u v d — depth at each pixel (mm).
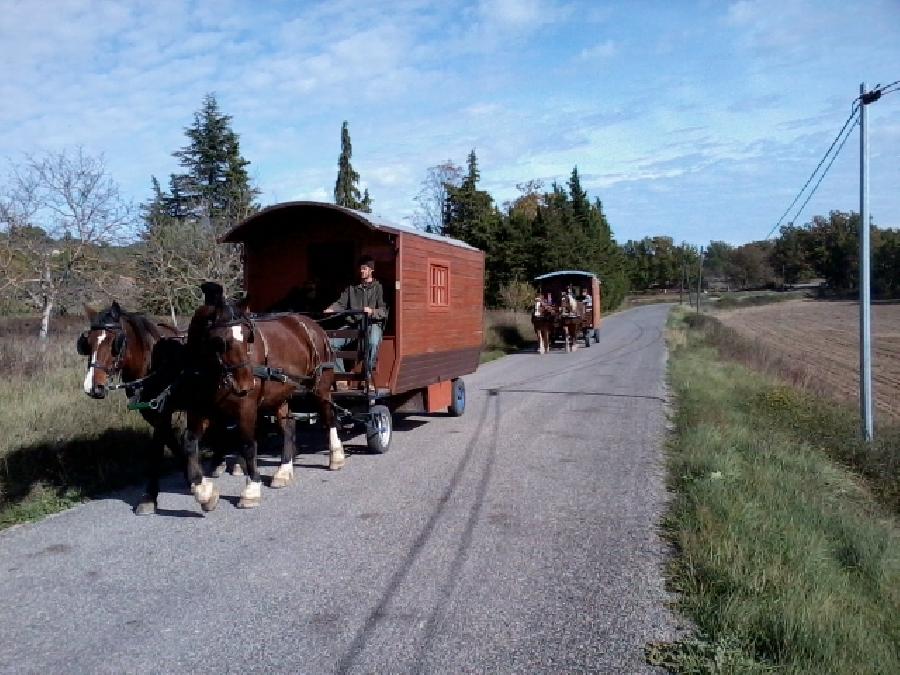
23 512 7543
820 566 6039
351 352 10477
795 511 7590
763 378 21797
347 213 10000
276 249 11664
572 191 66250
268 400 8367
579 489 8641
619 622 5113
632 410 14594
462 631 4977
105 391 7453
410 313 11023
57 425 9656
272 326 8719
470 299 14047
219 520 7426
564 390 17766
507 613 5258
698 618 5117
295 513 7684
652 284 129750
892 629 5238
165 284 19406
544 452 10711
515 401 15961
